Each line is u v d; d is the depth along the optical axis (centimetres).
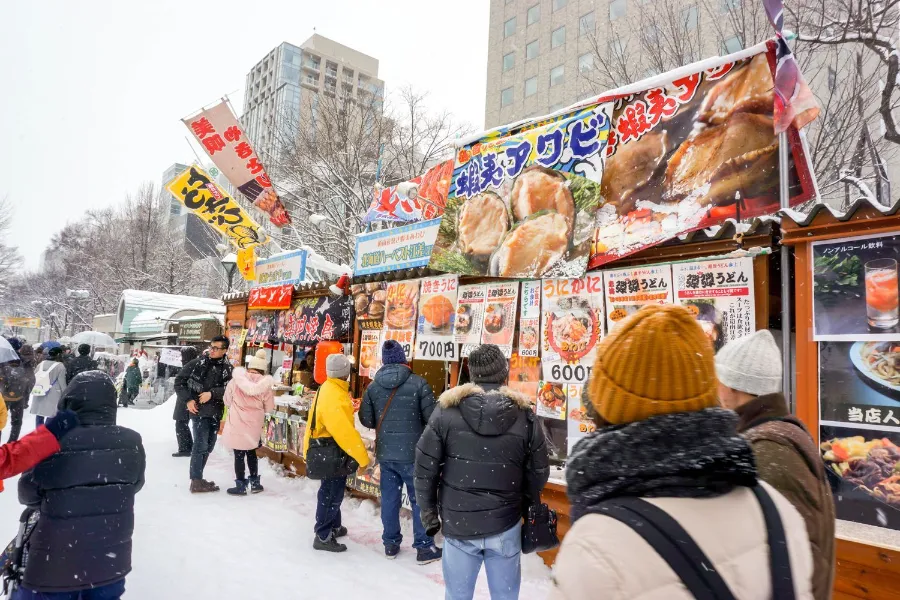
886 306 293
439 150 1725
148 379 1722
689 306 372
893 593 263
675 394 99
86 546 255
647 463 93
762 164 374
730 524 90
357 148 1634
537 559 433
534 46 3272
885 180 807
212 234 2470
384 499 448
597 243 436
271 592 384
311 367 870
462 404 291
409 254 619
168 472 731
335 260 1600
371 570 423
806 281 325
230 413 621
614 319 414
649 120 434
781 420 165
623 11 2730
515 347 500
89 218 3875
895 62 704
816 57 877
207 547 464
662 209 409
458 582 282
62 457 256
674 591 82
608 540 88
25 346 938
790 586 88
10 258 3422
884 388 294
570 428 430
